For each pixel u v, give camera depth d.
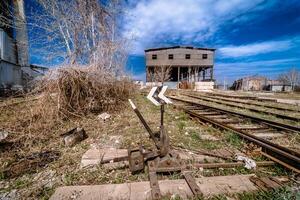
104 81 7.25
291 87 36.38
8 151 3.65
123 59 10.37
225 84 43.25
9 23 10.52
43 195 2.38
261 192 2.34
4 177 2.78
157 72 36.81
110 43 9.60
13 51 16.47
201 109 8.80
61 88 5.77
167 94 20.19
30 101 5.82
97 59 8.29
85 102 6.52
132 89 12.45
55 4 9.20
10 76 15.37
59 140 4.30
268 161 3.17
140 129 5.20
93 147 3.88
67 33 9.41
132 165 2.72
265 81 41.78
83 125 5.56
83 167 3.06
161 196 2.28
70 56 9.06
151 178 2.58
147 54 38.81
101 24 9.92
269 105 10.46
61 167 3.07
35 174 2.87
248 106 10.44
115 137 4.51
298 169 2.94
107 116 6.49
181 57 38.12
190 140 4.31
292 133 4.91
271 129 5.34
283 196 2.22
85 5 9.43
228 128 4.95
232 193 2.35
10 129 4.71
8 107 6.75
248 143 4.06
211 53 38.47
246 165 2.99
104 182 2.65
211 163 3.08
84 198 2.26
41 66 7.91
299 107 10.20
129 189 2.43
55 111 5.53
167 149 2.91
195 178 2.65
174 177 2.72
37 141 4.20
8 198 2.32
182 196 2.30
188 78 42.72
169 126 5.57
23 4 11.96
